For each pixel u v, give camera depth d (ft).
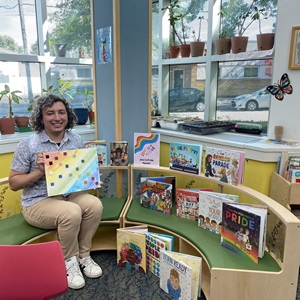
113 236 7.68
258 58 8.04
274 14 7.86
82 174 6.39
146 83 8.02
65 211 5.91
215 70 9.34
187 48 9.73
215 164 6.41
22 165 6.07
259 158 6.97
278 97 7.45
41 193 6.27
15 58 8.55
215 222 6.13
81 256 6.53
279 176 6.69
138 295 5.84
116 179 8.11
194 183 8.32
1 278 3.28
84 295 5.83
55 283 3.39
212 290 4.94
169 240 6.12
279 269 4.86
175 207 7.45
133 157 8.18
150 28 7.77
